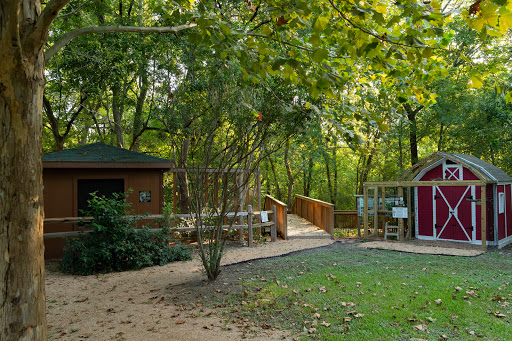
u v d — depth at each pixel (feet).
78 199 32.19
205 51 26.27
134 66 39.93
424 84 14.33
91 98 45.78
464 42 45.85
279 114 20.38
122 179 33.65
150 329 15.14
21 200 8.59
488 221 35.47
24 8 8.82
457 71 49.08
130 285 22.30
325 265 26.43
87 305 18.45
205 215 27.32
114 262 26.35
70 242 26.55
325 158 56.29
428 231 38.86
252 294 19.63
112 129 53.52
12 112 8.51
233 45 12.55
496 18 7.81
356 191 66.33
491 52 47.67
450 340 13.82
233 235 39.60
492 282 21.58
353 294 19.24
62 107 47.85
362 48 10.74
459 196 36.94
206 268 22.22
